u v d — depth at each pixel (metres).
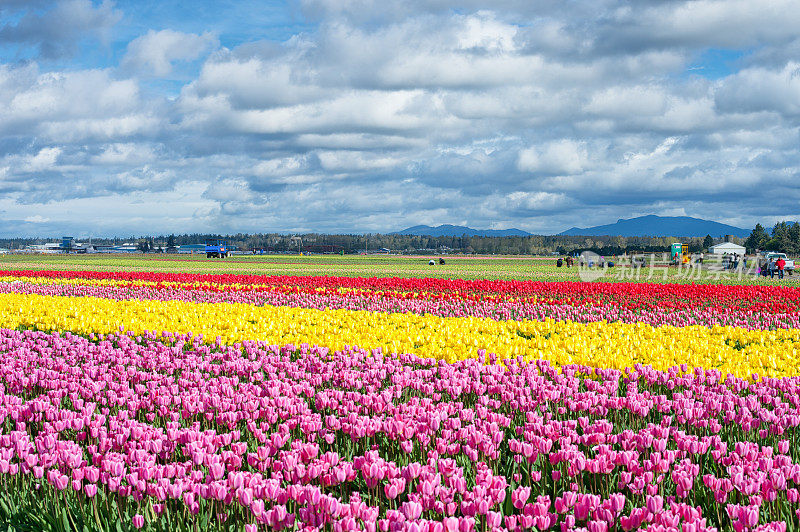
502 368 10.77
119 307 21.84
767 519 5.38
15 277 43.94
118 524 5.18
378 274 63.00
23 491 5.91
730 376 9.62
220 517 5.23
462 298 27.16
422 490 4.93
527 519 4.59
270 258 136.12
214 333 15.55
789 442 7.00
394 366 11.07
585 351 12.45
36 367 11.86
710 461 6.74
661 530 4.32
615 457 5.89
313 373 10.82
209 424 8.14
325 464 5.61
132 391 9.25
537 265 91.44
